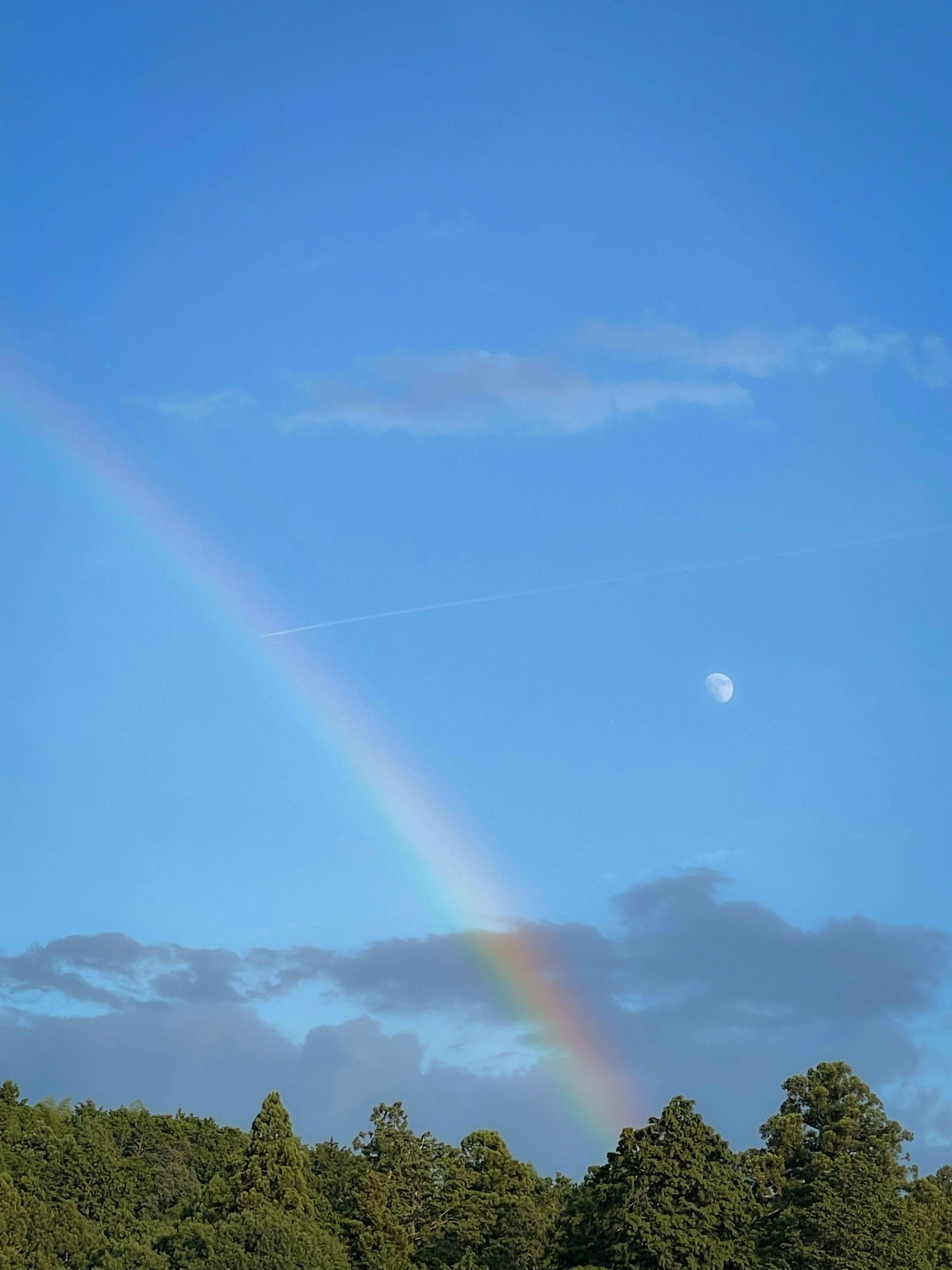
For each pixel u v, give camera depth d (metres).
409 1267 93.94
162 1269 83.69
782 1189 94.44
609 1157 84.31
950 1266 87.06
